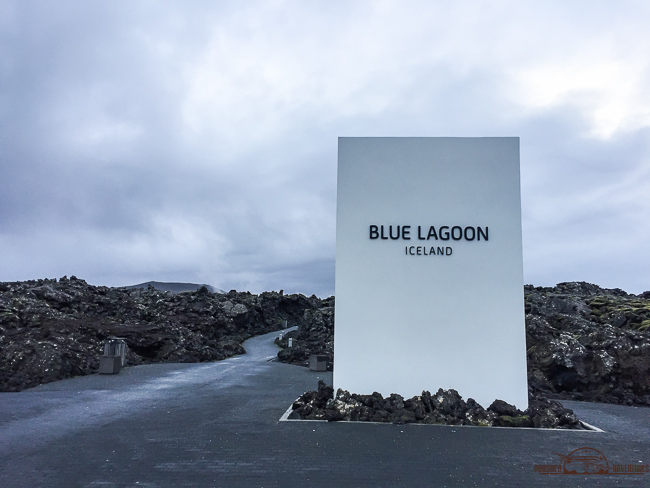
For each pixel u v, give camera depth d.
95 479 6.79
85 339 26.09
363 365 11.38
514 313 11.34
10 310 28.00
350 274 11.70
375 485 6.60
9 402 13.77
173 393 15.61
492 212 11.73
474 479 6.90
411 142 12.10
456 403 10.80
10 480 6.75
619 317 27.64
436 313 11.42
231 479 6.79
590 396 17.67
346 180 12.05
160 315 38.03
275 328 57.19
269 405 12.97
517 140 11.98
